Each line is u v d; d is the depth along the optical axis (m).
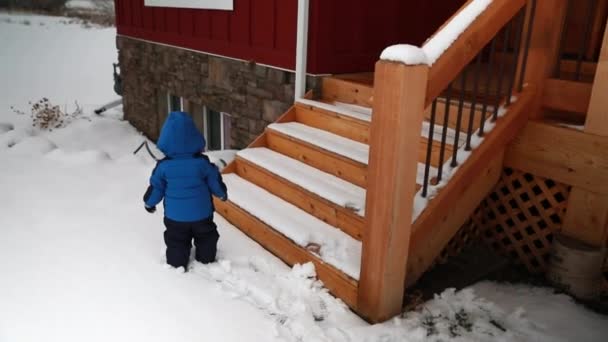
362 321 2.60
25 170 5.08
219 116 6.38
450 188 2.75
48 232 3.50
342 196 3.20
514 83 3.05
